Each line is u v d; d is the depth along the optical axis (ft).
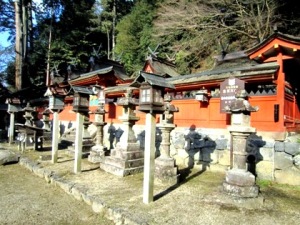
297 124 30.30
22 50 74.08
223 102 23.97
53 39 92.68
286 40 22.47
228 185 16.34
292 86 29.12
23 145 36.24
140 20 88.22
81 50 92.99
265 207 15.37
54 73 78.02
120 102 24.86
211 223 13.02
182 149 29.30
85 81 51.29
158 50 77.71
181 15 66.44
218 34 65.05
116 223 14.17
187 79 31.07
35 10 90.89
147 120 16.12
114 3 109.91
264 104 24.68
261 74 23.13
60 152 35.35
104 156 28.81
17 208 16.74
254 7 59.88
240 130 16.15
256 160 22.66
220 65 50.67
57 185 21.26
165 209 14.78
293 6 54.65
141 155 24.56
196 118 30.73
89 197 16.98
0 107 66.44
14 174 25.93
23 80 77.61
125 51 88.43
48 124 50.83
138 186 19.54
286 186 20.17
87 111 24.54
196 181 21.22
